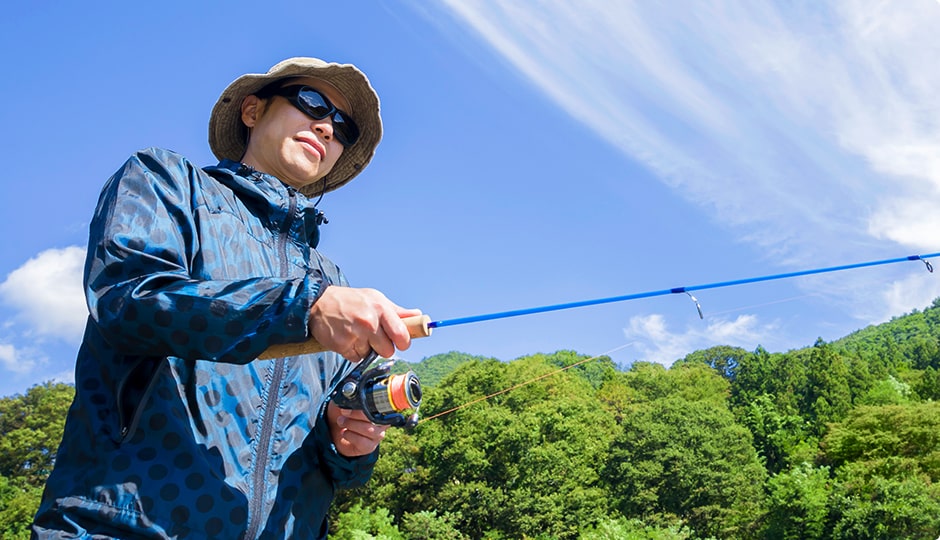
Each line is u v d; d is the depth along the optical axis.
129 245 1.02
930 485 39.25
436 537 39.78
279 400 1.24
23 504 33.00
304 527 1.22
